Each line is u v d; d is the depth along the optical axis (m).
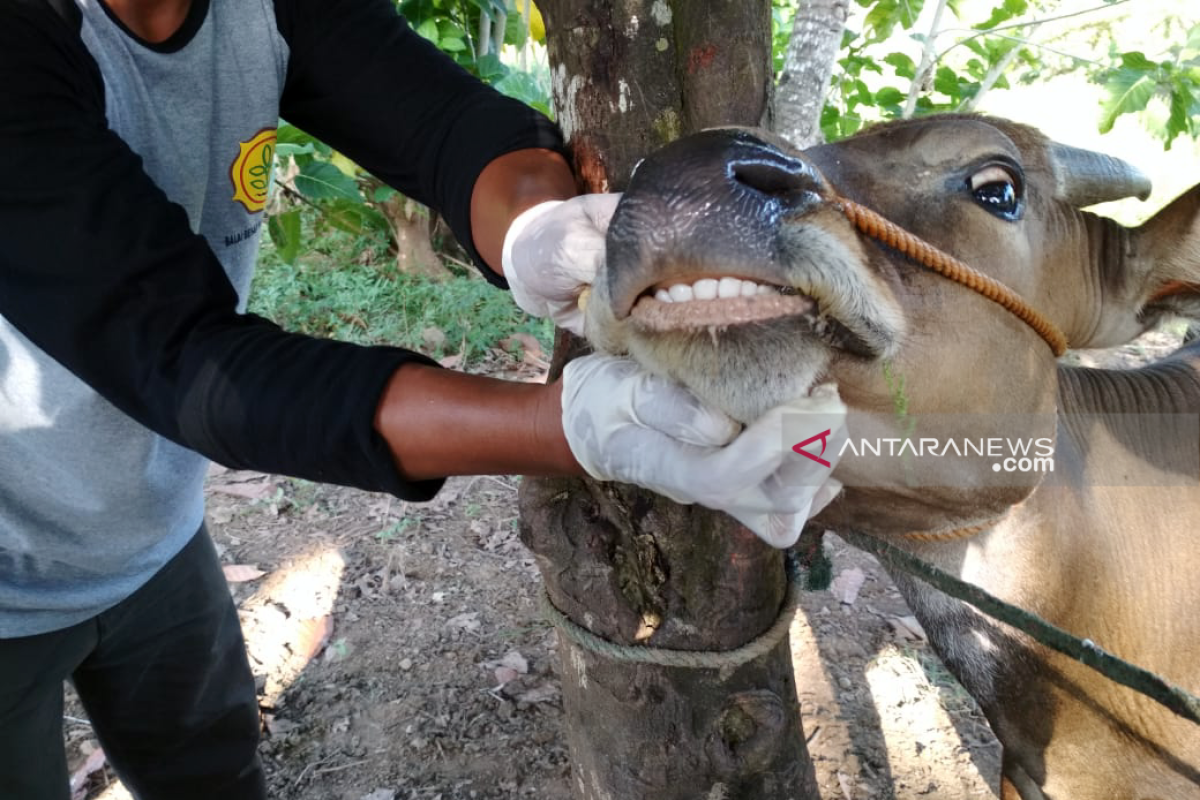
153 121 1.81
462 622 3.94
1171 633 2.10
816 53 3.26
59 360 1.46
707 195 1.25
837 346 1.43
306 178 3.82
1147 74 4.36
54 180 1.41
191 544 2.52
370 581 4.17
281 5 1.97
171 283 1.41
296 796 3.24
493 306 6.04
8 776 2.19
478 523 4.53
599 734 2.01
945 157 1.69
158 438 2.16
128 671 2.45
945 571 2.03
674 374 1.32
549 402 1.39
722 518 1.76
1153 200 6.01
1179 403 2.18
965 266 1.57
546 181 1.76
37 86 1.46
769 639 1.87
